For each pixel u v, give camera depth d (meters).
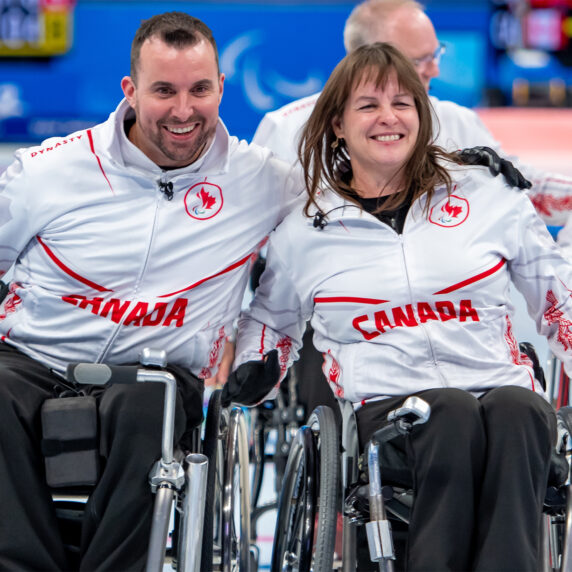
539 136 37.19
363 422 10.58
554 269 11.17
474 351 10.75
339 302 11.05
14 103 37.31
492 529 9.41
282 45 37.41
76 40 37.09
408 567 9.61
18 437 9.80
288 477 11.50
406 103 11.09
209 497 10.66
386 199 11.24
